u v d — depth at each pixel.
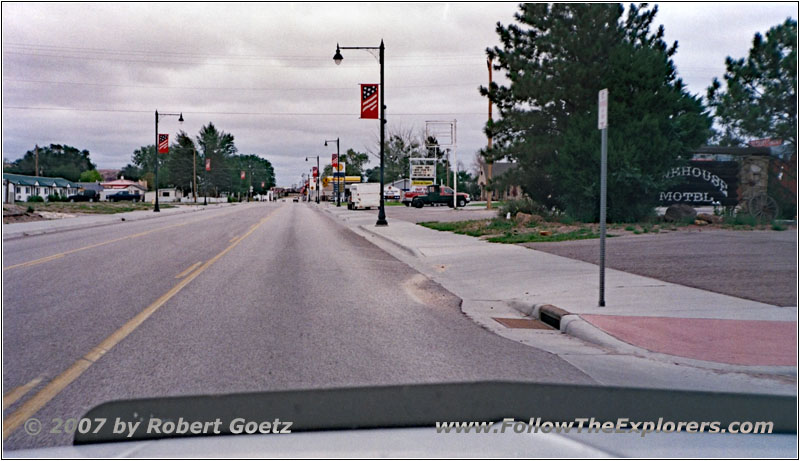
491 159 26.08
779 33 22.06
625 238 18.09
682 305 8.61
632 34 23.58
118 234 25.61
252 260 15.51
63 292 10.34
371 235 25.67
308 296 10.10
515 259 14.47
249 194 161.00
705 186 25.28
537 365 5.98
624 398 4.69
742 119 22.64
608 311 8.29
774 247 14.88
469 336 7.35
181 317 8.26
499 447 3.52
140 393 5.00
